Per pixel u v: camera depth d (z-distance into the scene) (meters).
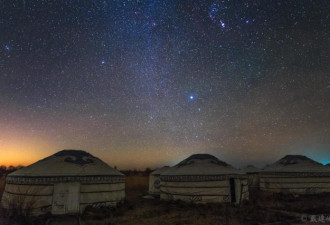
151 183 22.97
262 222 10.63
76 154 15.48
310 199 17.50
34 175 13.01
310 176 20.44
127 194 23.70
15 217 10.24
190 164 17.77
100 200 13.91
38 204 12.48
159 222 11.12
